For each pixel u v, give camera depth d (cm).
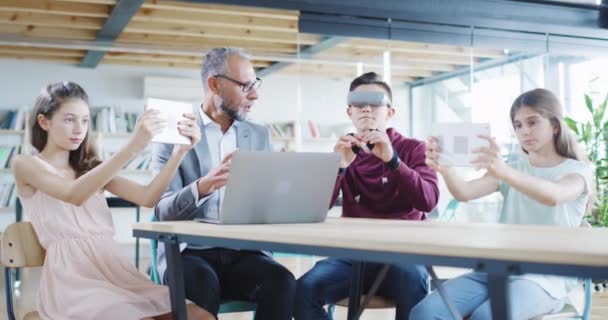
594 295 509
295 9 530
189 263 220
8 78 810
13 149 795
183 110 198
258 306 220
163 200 219
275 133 877
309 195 188
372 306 228
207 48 710
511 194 231
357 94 256
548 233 146
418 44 564
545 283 186
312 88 543
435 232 146
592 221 586
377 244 118
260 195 180
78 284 189
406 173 237
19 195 205
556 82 607
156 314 185
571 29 590
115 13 556
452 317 186
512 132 573
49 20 609
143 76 862
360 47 550
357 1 536
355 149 257
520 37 590
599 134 610
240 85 241
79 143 209
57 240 199
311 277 229
